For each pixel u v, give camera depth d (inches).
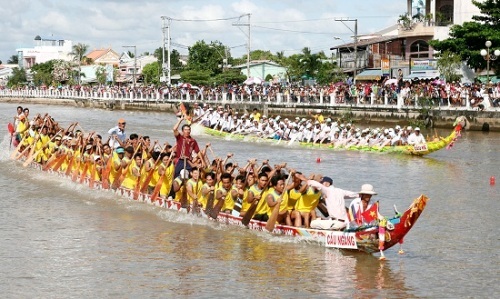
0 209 850.1
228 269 588.7
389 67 2628.0
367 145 1504.7
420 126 2004.2
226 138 1820.9
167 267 596.4
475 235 718.5
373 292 533.0
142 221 772.0
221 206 736.3
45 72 5442.9
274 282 554.3
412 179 1110.4
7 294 530.3
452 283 556.7
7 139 1616.6
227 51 4178.2
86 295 528.4
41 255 636.7
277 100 2512.3
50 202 890.7
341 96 2269.9
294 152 1499.8
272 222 665.6
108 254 639.1
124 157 896.9
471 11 2647.6
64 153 1068.5
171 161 834.8
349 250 633.0
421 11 2908.5
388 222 595.2
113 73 4938.5
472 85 2037.4
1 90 4660.4
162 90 3201.3
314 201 666.2
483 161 1334.9
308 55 3164.4
